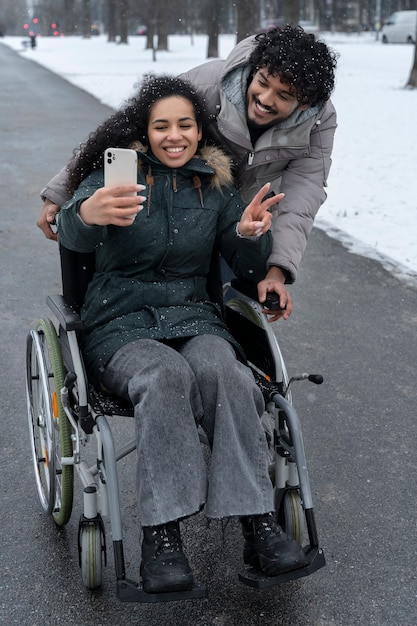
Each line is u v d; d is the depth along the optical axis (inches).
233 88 126.3
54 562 121.9
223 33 2677.2
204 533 128.3
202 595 99.7
